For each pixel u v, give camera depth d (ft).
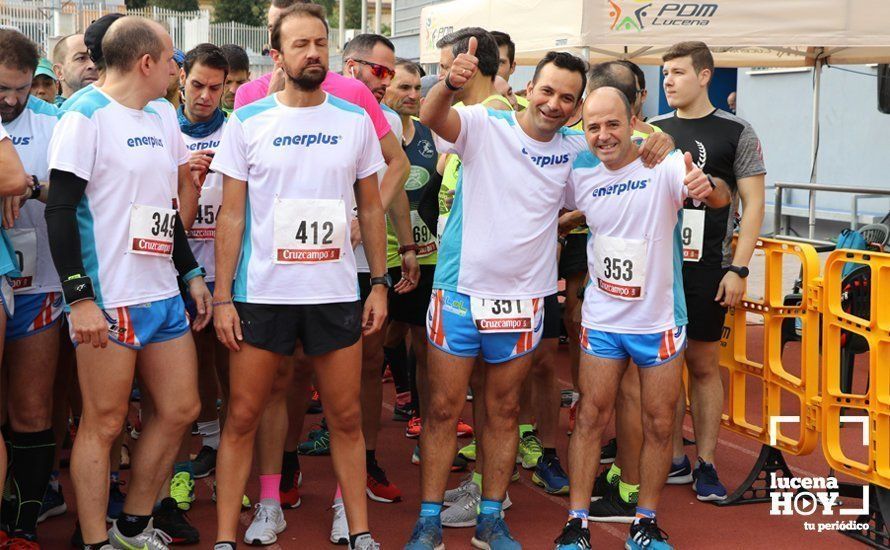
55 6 92.02
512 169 13.56
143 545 13.34
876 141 42.27
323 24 12.51
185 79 15.81
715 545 14.66
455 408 14.11
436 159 17.25
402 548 14.49
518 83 63.77
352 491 13.64
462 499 15.65
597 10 22.45
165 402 13.23
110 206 12.49
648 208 13.61
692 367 16.75
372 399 16.30
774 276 16.17
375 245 13.60
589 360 14.12
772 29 22.65
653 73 56.95
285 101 12.82
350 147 12.92
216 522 15.43
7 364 13.83
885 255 14.03
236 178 12.78
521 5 24.85
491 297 13.74
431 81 20.86
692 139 16.46
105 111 12.49
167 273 13.10
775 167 48.42
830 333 15.10
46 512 15.31
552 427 17.07
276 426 14.78
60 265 12.00
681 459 17.46
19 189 12.10
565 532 13.92
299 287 12.78
